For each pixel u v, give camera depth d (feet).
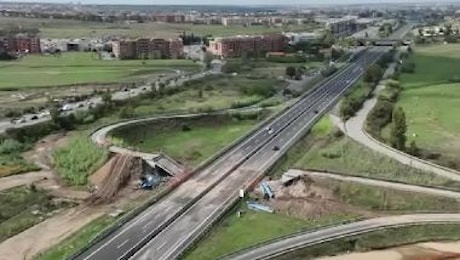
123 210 518.37
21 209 535.60
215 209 501.97
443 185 529.86
